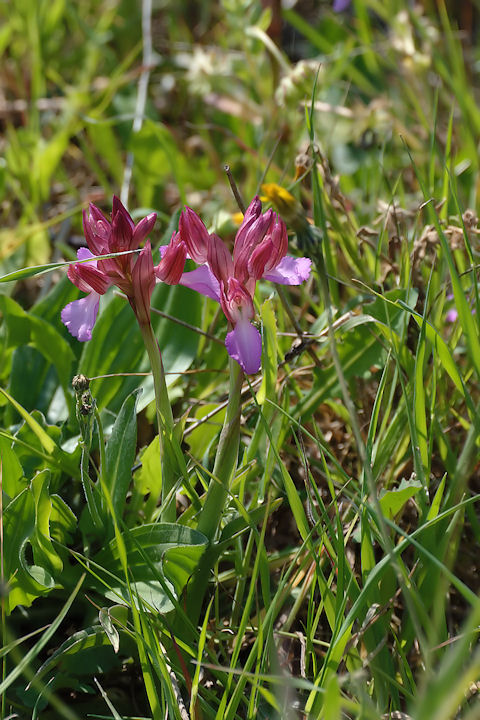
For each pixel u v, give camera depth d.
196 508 0.51
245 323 0.47
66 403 0.58
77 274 0.48
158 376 0.49
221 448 0.49
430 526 0.50
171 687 0.47
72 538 0.53
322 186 0.62
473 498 0.47
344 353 0.58
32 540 0.50
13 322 0.59
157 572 0.48
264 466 0.54
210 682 0.50
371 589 0.47
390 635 0.52
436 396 0.57
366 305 0.58
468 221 0.60
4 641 0.50
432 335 0.54
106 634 0.49
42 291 0.68
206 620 0.47
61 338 0.57
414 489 0.50
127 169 0.75
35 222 0.72
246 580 0.54
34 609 0.52
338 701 0.42
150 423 0.60
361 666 0.48
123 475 0.52
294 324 0.57
